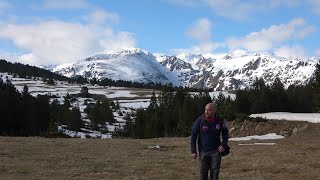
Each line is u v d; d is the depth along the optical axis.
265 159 20.69
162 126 102.19
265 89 95.31
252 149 25.91
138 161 20.41
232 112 48.44
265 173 16.73
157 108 119.62
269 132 41.22
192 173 16.98
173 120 101.00
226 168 18.30
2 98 91.44
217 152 11.16
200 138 11.31
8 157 20.94
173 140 33.97
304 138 35.53
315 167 17.95
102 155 22.72
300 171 17.00
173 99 131.38
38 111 99.56
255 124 43.31
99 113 141.50
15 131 90.12
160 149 26.50
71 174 16.50
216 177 11.10
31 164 18.88
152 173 16.98
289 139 35.22
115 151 24.73
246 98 93.38
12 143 27.67
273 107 88.88
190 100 106.19
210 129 11.17
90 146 27.20
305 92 87.25
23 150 23.95
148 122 105.31
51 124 107.69
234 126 44.91
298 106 88.06
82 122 140.88
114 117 168.25
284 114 48.72
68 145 27.50
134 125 116.25
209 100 108.25
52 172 16.88
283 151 24.17
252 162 19.72
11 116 91.81
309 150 24.70
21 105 95.75
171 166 18.84
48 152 23.41
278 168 17.81
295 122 41.12
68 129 127.38
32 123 96.69
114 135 120.06
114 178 15.72
